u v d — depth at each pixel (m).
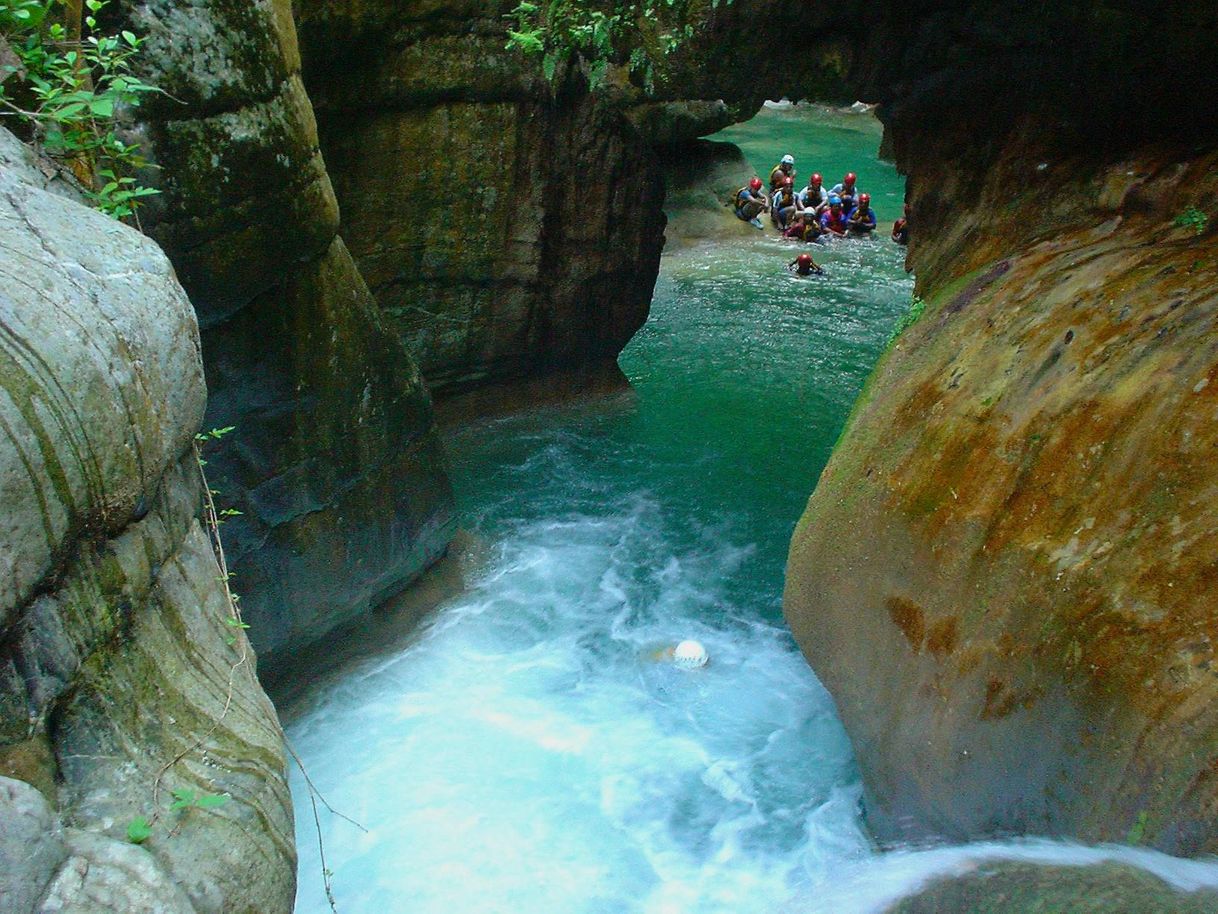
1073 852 3.44
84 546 2.36
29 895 1.80
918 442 5.59
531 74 9.83
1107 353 4.92
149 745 2.42
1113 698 3.81
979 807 4.35
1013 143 7.66
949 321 6.36
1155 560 4.00
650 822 6.27
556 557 9.31
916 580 5.07
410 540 7.66
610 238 11.23
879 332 15.53
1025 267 6.30
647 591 8.88
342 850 5.95
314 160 6.12
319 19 8.43
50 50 4.01
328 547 6.86
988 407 5.31
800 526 6.39
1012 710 4.27
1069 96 7.26
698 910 5.58
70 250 2.56
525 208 10.38
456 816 6.23
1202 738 3.39
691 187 21.89
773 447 11.66
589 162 10.70
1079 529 4.40
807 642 5.81
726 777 6.64
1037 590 4.38
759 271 18.67
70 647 2.28
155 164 4.93
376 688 7.33
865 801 5.54
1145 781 3.53
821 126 32.59
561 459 11.05
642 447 11.46
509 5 9.48
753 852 6.00
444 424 11.12
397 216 9.80
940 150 8.30
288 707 7.03
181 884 2.17
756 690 7.60
